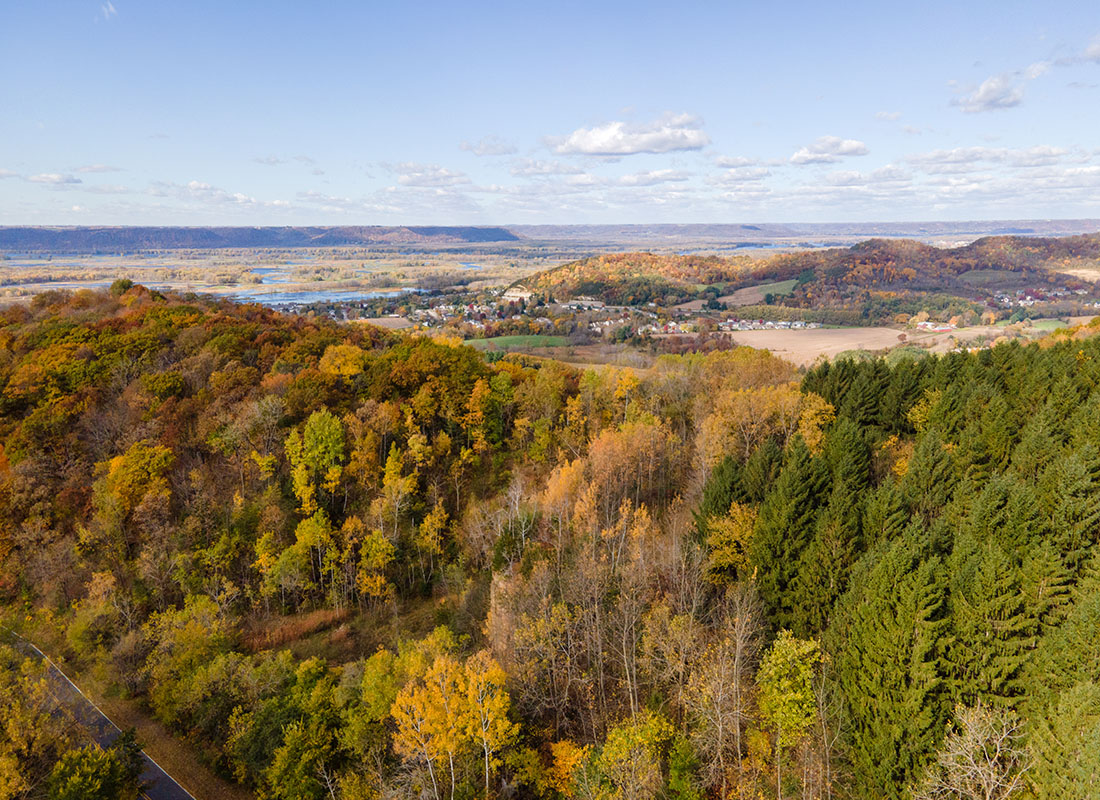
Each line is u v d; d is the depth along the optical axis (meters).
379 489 84.94
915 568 42.25
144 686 65.06
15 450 87.06
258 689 58.38
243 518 78.62
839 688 41.22
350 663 61.81
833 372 95.25
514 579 60.00
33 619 73.25
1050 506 50.72
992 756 32.84
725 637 45.41
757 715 41.00
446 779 46.41
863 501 54.69
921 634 37.31
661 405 104.69
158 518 76.62
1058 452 58.62
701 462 77.38
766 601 52.69
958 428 74.56
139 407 93.00
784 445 77.00
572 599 54.25
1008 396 81.69
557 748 44.69
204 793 54.16
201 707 58.22
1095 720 29.03
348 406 95.06
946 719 36.19
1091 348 89.75
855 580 44.56
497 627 55.91
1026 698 35.81
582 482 73.94
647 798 37.69
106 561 75.31
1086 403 67.75
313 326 144.75
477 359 108.88
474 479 93.38
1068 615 37.44
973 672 37.88
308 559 75.62
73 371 100.31
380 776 46.12
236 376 96.88
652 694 46.19
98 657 66.31
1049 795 29.47
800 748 38.72
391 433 90.44
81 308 143.12
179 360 107.56
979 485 61.91
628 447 80.69
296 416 91.00
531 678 49.06
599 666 48.94
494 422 99.19
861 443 67.88
